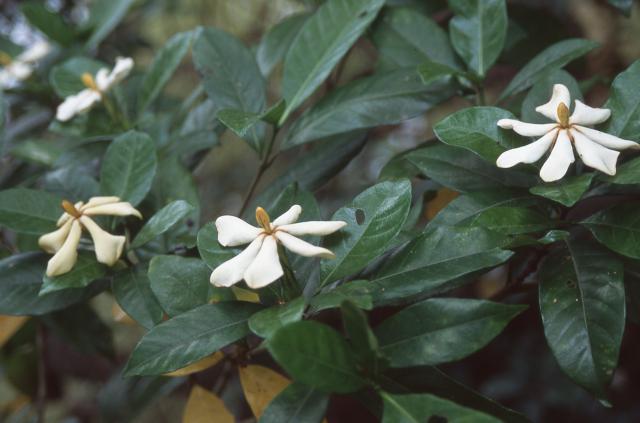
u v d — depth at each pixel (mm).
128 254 796
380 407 673
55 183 817
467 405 680
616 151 684
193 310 684
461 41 833
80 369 1217
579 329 678
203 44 853
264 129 839
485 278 1300
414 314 658
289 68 827
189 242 756
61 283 717
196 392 801
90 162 918
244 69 849
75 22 1378
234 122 736
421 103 814
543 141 690
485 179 742
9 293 757
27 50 1102
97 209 735
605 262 694
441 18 957
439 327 653
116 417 958
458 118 719
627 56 1264
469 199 721
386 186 696
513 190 725
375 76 829
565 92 718
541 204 722
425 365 677
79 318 948
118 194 777
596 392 667
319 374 629
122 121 893
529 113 751
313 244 694
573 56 784
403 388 678
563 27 933
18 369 1061
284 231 672
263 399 761
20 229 761
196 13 1494
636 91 714
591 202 988
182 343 672
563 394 1574
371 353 637
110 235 730
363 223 692
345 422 1377
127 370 666
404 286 680
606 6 1239
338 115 816
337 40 826
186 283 700
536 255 756
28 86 988
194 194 817
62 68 914
